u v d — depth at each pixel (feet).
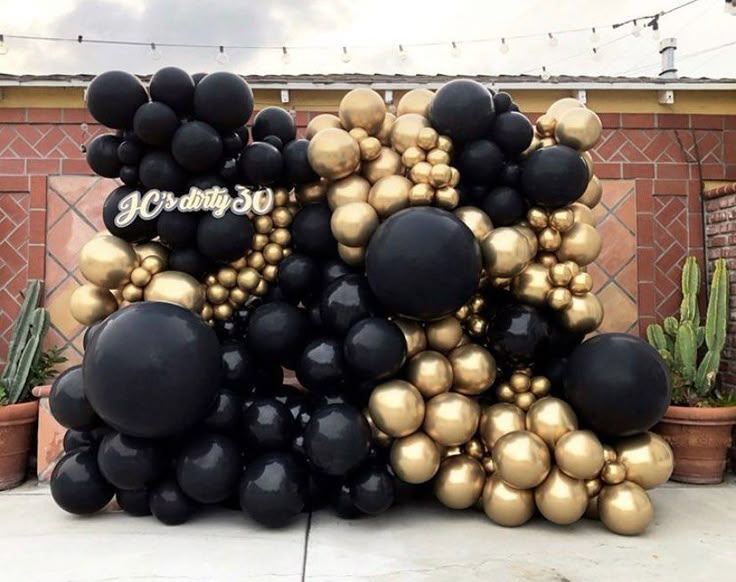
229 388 10.98
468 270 9.91
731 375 14.79
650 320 16.37
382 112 11.26
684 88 16.51
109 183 16.42
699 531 10.26
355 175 11.30
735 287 15.17
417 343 10.64
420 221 9.93
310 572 8.61
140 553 9.23
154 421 9.47
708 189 16.75
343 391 10.77
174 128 10.75
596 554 9.25
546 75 16.81
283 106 16.81
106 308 11.44
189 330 9.81
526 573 8.61
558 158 10.62
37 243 16.17
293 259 11.48
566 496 9.86
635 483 10.26
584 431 10.02
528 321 10.77
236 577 8.45
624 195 16.69
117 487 10.49
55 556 9.13
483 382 10.70
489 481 10.57
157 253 11.46
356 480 10.32
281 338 10.90
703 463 13.11
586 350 10.46
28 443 13.67
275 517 9.91
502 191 11.10
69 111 16.46
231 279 11.69
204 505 11.34
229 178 11.48
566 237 11.23
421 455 10.11
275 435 10.45
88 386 9.64
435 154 10.73
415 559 9.05
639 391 9.92
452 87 10.84
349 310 10.51
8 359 14.40
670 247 16.62
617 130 16.84
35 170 16.35
